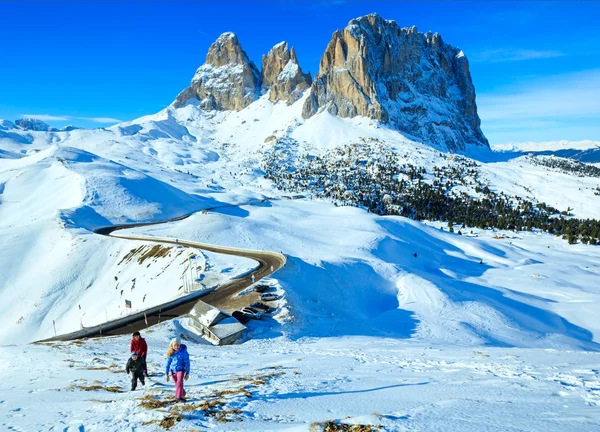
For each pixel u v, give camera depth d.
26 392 16.28
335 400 12.39
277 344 39.28
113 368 22.67
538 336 62.56
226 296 60.00
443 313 67.94
